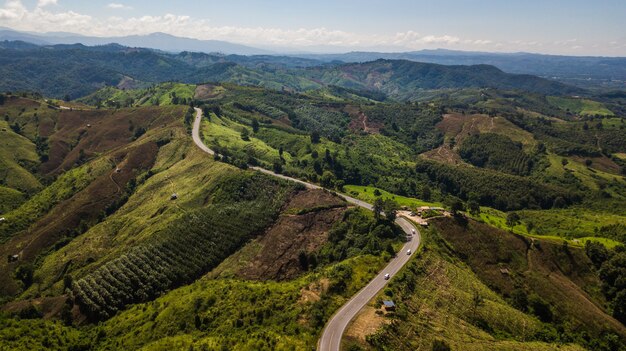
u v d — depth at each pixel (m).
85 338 111.44
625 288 129.50
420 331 90.12
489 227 153.88
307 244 145.62
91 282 131.25
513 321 109.38
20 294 148.50
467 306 108.38
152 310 115.94
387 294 101.00
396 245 133.38
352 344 82.44
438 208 171.88
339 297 101.75
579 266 143.12
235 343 88.06
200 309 108.31
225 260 143.12
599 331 118.31
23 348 99.06
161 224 161.12
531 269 139.00
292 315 95.25
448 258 132.00
